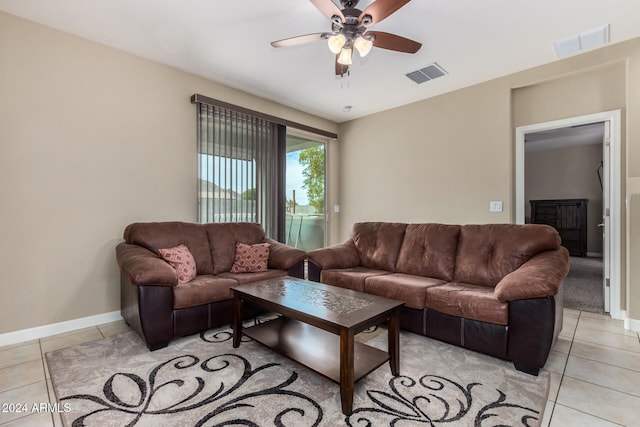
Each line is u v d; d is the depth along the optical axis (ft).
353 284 9.57
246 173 13.00
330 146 17.31
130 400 5.47
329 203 17.31
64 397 5.55
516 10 7.75
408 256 10.41
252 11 7.77
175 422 4.89
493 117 11.89
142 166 10.26
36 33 8.32
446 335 7.66
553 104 10.94
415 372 6.50
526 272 6.89
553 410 5.26
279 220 14.28
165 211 10.80
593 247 22.84
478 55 10.03
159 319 7.50
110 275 9.62
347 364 5.10
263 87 12.62
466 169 12.64
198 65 10.76
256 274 9.96
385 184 15.47
